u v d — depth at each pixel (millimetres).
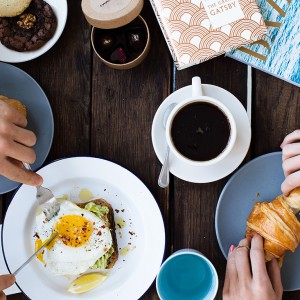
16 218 930
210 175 902
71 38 946
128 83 944
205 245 942
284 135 938
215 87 902
